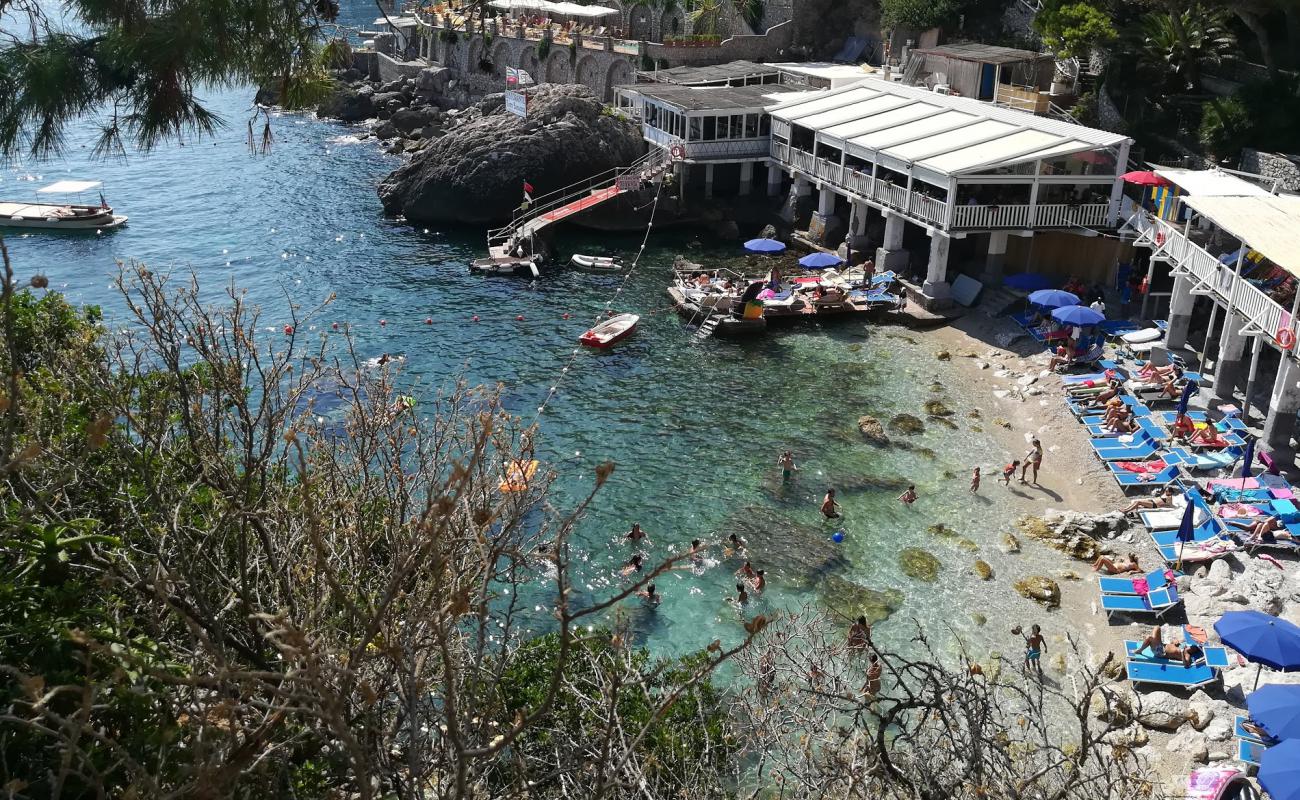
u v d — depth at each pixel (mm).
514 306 50719
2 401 6016
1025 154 43812
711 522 31328
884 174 54375
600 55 79062
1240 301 32969
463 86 92750
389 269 56656
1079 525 30141
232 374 10000
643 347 45312
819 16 78875
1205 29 51875
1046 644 25484
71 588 8445
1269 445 31484
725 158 62156
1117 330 41938
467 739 6539
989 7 69438
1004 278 45781
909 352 44031
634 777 8445
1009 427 37094
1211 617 25000
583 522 31172
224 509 9836
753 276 54719
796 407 39219
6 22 9227
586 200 63156
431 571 7492
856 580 28391
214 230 63562
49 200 69312
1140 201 45562
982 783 8406
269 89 10133
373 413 11227
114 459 11453
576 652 15062
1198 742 21469
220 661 5875
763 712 12945
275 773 7125
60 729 6609
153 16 9094
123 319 47156
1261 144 45688
